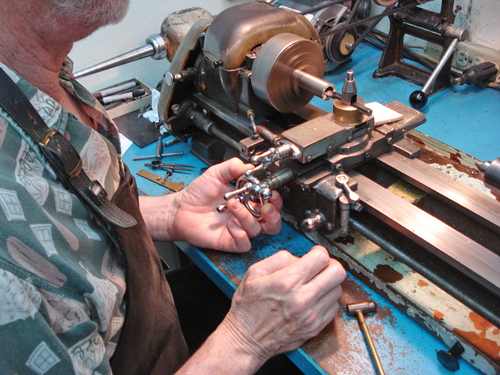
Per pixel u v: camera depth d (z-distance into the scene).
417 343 0.77
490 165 0.72
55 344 0.50
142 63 1.85
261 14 1.05
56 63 0.68
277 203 0.98
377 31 1.82
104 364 0.60
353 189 0.88
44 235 0.52
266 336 0.74
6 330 0.47
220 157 1.29
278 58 0.94
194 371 0.72
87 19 0.59
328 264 0.75
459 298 0.76
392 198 0.87
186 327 1.12
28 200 0.52
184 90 1.24
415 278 0.87
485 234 0.86
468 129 1.33
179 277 1.25
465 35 1.39
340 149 0.93
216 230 0.97
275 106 1.03
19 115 0.55
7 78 0.54
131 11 1.69
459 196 0.86
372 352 0.74
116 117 1.53
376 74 1.63
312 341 0.78
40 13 0.57
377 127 1.00
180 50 1.18
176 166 1.28
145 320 0.73
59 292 0.53
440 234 0.78
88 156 0.65
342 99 0.92
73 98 0.79
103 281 0.61
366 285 0.88
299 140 0.87
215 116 1.21
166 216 1.02
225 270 0.94
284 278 0.72
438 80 1.53
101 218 0.63
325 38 1.57
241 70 1.03
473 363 0.72
